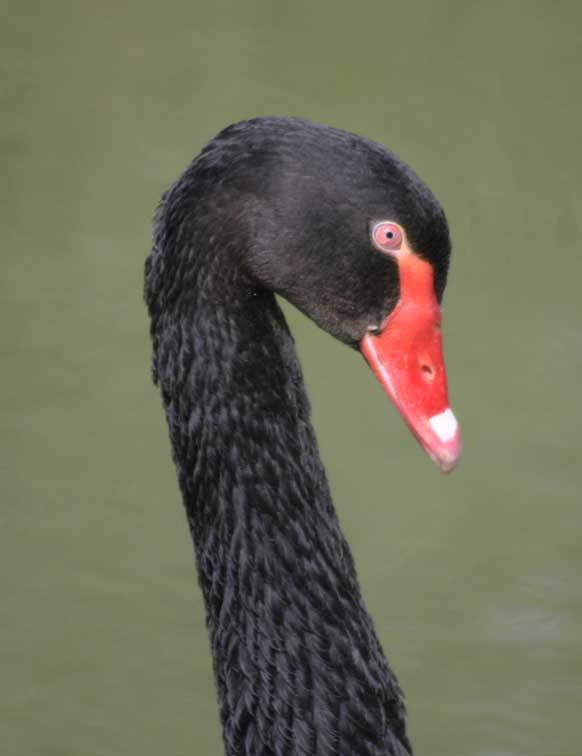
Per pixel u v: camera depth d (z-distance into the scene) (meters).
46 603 9.61
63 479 10.45
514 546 10.08
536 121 13.16
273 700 5.80
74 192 12.56
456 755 8.64
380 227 5.63
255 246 5.56
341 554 5.92
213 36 14.16
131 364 11.24
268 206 5.52
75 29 14.30
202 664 9.30
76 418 10.85
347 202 5.57
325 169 5.54
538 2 14.48
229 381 5.67
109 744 8.72
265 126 5.57
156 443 10.78
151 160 12.75
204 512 5.85
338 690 5.77
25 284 11.81
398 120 13.02
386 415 11.10
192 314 5.63
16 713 8.95
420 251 5.72
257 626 5.81
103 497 10.37
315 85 13.38
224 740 6.00
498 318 11.57
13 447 10.59
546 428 10.80
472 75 13.58
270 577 5.78
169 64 13.70
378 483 10.56
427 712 8.96
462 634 9.46
